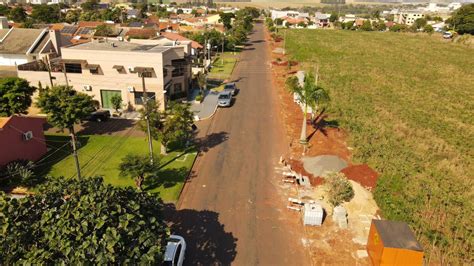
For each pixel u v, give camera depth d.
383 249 17.50
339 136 35.97
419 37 137.50
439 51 101.56
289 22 169.50
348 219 22.89
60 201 15.09
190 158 30.78
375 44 111.88
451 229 21.81
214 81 58.91
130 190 16.19
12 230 12.94
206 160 30.75
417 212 23.22
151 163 25.84
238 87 55.59
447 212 23.38
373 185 26.55
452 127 40.38
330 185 24.31
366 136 35.09
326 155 30.31
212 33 83.12
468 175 28.98
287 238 21.17
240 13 159.00
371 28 165.62
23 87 35.41
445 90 57.41
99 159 30.30
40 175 27.41
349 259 19.56
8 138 26.73
